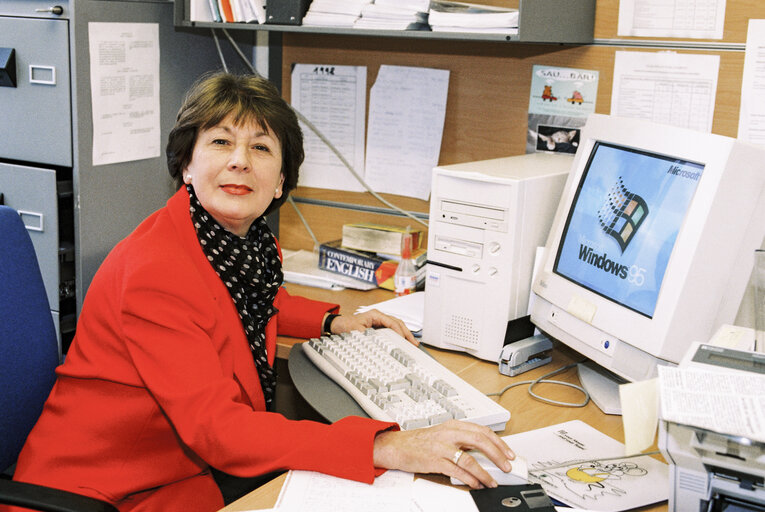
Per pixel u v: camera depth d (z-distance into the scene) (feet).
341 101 6.70
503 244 4.64
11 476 4.32
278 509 3.10
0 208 4.32
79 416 4.04
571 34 5.33
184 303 3.78
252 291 4.43
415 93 6.35
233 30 6.81
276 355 4.98
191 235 4.15
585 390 4.38
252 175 4.17
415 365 4.28
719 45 5.14
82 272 5.85
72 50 5.49
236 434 3.49
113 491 3.93
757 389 2.75
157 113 6.28
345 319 5.02
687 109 5.32
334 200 6.93
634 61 5.44
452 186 4.79
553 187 4.85
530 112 5.91
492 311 4.75
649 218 4.09
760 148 3.72
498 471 3.29
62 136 5.68
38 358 4.35
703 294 3.84
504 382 4.54
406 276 5.98
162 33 6.20
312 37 6.72
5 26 5.70
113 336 3.99
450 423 3.45
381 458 3.39
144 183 6.28
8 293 4.25
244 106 4.13
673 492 2.94
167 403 3.62
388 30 5.33
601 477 3.44
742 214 3.78
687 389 2.76
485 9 5.04
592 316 4.26
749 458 2.62
